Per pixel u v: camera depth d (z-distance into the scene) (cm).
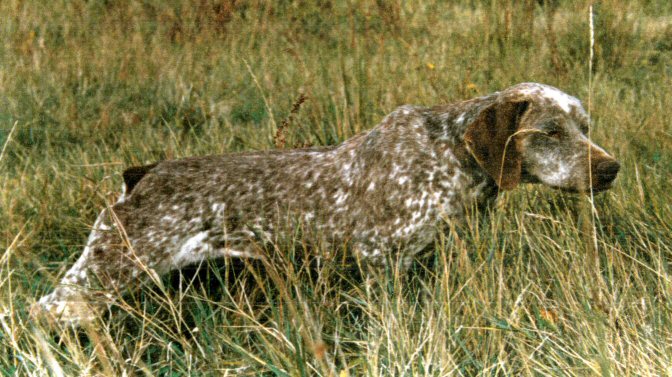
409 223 507
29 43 1039
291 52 923
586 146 492
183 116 880
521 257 523
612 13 1041
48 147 819
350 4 885
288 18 1143
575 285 495
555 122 497
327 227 525
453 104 528
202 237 528
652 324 462
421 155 509
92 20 1167
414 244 514
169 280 530
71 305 498
